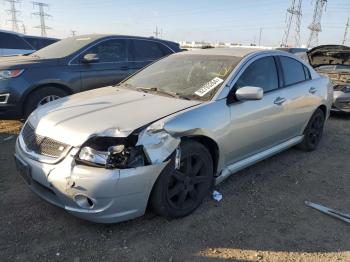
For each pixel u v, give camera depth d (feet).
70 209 10.32
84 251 10.13
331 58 30.45
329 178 15.69
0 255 9.87
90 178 9.78
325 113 19.42
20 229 11.02
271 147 15.89
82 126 10.57
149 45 25.67
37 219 11.55
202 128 11.69
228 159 13.34
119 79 23.62
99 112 11.48
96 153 9.96
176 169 11.23
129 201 10.21
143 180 10.24
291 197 13.74
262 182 14.92
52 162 10.34
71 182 9.95
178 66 15.34
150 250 10.26
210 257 10.08
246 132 13.62
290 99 15.99
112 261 9.77
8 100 19.49
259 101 14.19
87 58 22.02
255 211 12.55
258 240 10.91
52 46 24.09
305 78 17.87
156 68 16.02
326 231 11.55
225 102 12.80
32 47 39.19
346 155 18.79
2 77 19.36
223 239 10.89
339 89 26.73
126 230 11.11
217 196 13.28
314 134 18.93
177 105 12.08
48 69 20.72
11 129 21.24
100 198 9.88
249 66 14.37
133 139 10.23
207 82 13.52
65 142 10.36
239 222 11.81
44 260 9.73
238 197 13.51
